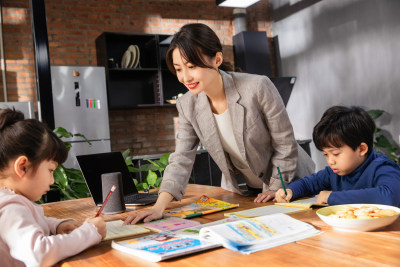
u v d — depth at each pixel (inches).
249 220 38.7
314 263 28.2
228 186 73.7
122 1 232.5
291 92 261.6
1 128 39.0
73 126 192.2
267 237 34.6
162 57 232.7
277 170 61.8
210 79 55.5
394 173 48.6
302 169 66.0
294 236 35.4
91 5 224.7
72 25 219.9
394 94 197.2
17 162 38.5
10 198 37.5
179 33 53.7
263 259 30.1
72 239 35.9
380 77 203.6
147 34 220.4
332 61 230.7
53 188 103.7
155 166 116.9
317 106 242.5
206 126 64.6
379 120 206.2
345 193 47.5
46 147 40.3
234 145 66.6
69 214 62.0
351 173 53.7
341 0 221.8
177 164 63.3
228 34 260.4
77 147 192.9
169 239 37.5
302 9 248.4
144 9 238.2
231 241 33.2
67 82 192.2
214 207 55.3
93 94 197.9
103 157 72.9
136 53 221.1
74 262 34.1
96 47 223.0
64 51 217.6
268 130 63.3
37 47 117.3
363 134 51.0
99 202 68.1
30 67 209.8
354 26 215.3
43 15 118.5
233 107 60.7
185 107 65.8
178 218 50.0
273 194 59.0
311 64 244.8
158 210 52.4
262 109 60.7
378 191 46.0
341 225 35.8
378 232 35.1
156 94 227.3
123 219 53.7
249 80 60.6
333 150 52.1
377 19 202.8
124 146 228.2
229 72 64.2
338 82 227.3
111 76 224.2
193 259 31.6
